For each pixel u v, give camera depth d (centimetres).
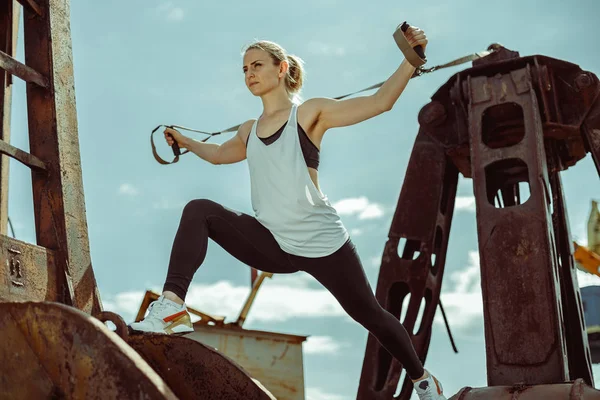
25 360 292
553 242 819
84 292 434
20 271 393
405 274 945
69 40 491
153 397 261
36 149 454
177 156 488
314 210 403
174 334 381
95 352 274
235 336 1158
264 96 426
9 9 517
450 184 999
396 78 390
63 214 437
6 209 575
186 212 402
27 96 466
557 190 965
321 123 411
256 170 412
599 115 888
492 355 763
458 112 957
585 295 1755
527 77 883
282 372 1163
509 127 910
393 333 429
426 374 445
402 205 973
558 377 736
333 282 413
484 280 794
